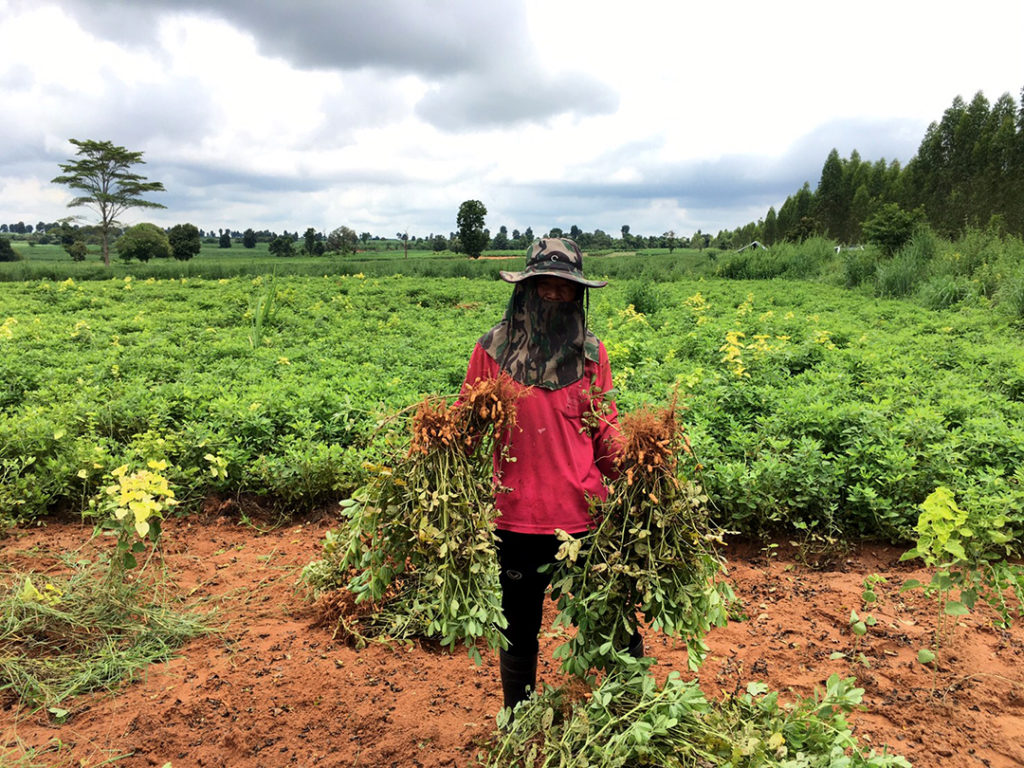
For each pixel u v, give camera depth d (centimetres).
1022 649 372
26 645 366
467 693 338
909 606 421
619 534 256
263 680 346
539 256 257
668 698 242
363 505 276
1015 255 2108
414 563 269
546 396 260
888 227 2553
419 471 255
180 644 382
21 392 864
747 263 3319
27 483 560
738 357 920
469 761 288
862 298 2011
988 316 1451
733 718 243
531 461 259
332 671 354
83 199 6188
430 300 2139
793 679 347
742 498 509
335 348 1221
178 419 755
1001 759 294
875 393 802
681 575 256
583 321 268
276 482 570
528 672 283
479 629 240
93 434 652
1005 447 591
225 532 545
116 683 345
